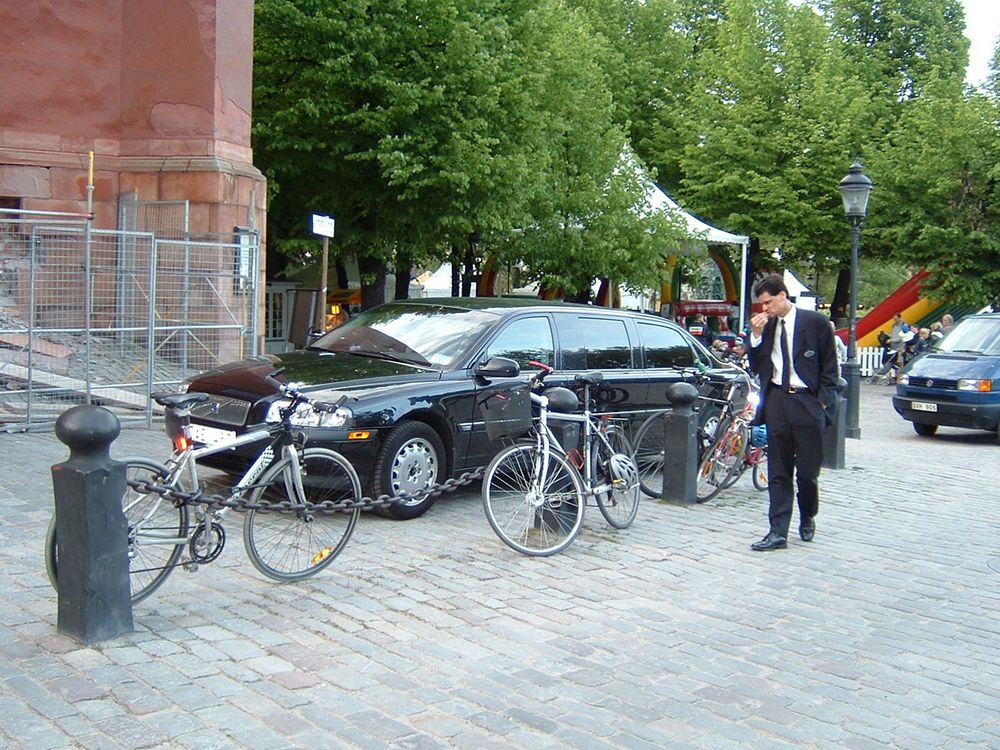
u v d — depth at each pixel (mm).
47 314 11742
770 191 29469
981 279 28547
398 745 3826
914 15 35750
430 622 5336
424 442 7711
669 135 33719
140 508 5109
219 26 15609
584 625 5434
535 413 7035
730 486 9375
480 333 8477
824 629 5609
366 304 23312
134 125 15688
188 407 5332
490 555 6762
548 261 24344
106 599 4738
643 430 8922
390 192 20000
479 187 19812
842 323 36750
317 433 7043
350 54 18984
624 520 7727
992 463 13039
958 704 4605
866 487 10477
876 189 29203
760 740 4086
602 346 9414
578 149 24484
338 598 5660
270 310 23781
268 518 6113
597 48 25750
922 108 29672
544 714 4207
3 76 14977
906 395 16375
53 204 15305
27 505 7277
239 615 5266
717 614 5770
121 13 15617
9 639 4703
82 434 4613
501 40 20078
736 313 29016
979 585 6703
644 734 4070
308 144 19516
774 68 30781
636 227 24500
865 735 4203
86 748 3652
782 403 7406
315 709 4117
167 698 4133
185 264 12930
